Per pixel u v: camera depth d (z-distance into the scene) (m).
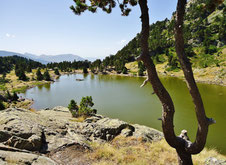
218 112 29.84
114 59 171.25
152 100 42.19
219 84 61.84
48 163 5.77
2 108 31.20
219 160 6.85
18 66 154.25
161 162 7.56
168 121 4.56
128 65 148.88
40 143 7.60
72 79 102.56
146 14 4.46
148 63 4.51
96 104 39.59
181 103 36.25
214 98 40.53
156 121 26.95
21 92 63.91
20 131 7.90
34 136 7.71
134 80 88.56
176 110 31.12
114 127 12.23
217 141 18.75
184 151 4.77
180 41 3.94
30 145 7.11
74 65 172.25
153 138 11.93
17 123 8.56
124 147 9.52
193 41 140.62
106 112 32.91
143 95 48.72
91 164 7.16
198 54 120.25
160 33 191.88
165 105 4.54
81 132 12.07
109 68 150.75
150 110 33.34
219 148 17.19
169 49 149.25
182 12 3.87
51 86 76.88
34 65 173.50
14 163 5.00
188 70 3.90
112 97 47.28
